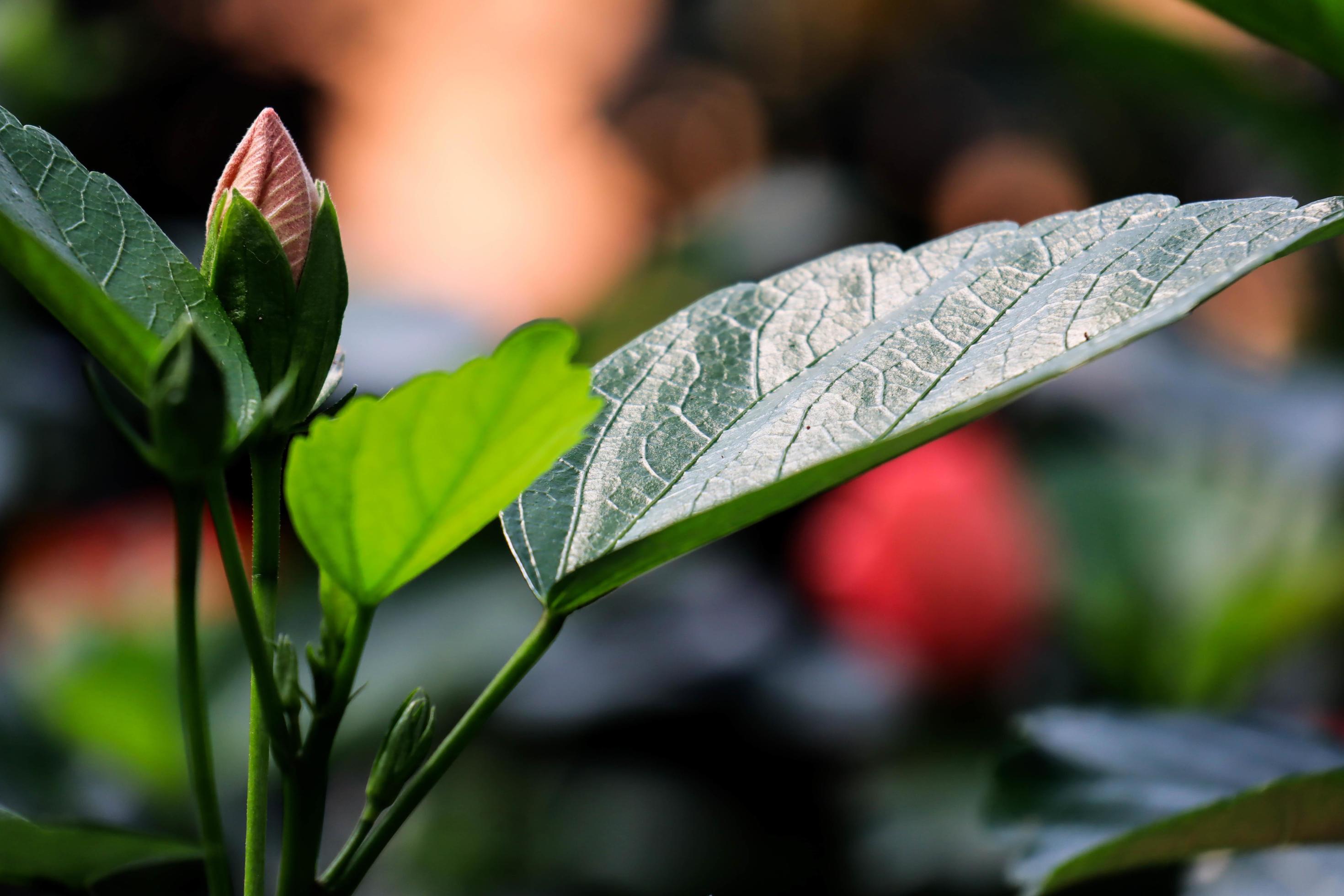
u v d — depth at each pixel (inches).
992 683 31.6
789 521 39.2
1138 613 31.5
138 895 20.6
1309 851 23.5
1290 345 41.7
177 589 19.3
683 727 35.0
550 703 34.8
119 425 19.1
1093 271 20.6
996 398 19.6
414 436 19.5
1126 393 37.3
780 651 35.6
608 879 33.8
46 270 19.4
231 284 20.5
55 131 43.3
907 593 31.0
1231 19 24.3
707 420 21.4
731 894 33.2
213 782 19.6
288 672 20.2
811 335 21.6
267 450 20.5
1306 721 25.4
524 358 19.2
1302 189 34.9
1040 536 32.6
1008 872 24.7
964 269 21.4
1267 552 31.4
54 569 34.3
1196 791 24.8
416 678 34.5
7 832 19.8
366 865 20.2
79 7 45.0
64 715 30.3
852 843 32.2
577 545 20.8
